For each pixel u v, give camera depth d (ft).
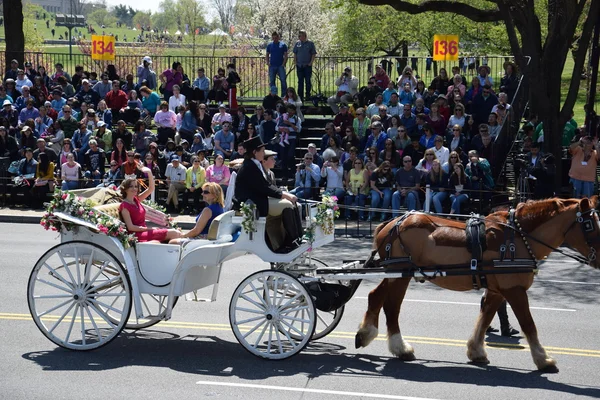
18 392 29.68
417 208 69.67
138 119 94.63
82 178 79.36
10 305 43.57
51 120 89.51
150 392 29.78
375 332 34.88
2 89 96.37
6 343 36.47
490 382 31.27
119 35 414.21
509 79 88.38
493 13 86.94
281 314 34.09
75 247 35.24
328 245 63.52
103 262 37.93
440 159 72.69
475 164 69.36
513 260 32.96
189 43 236.84
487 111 82.43
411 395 29.55
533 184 69.00
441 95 82.58
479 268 33.19
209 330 39.37
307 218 36.63
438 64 158.40
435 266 33.76
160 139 87.56
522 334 36.40
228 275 52.42
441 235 34.09
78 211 35.42
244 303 44.73
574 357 34.91
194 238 37.22
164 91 102.06
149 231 37.52
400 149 76.84
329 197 36.29
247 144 35.22
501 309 38.60
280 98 91.81
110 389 30.09
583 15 115.65
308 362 33.94
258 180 34.76
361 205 72.43
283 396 29.40
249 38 213.87
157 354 35.06
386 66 120.06
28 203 81.10
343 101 93.71
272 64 96.78
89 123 86.79
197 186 75.61
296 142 87.20
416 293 47.78
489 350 36.24
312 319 33.37
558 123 76.89
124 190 37.60
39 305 43.65
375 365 33.60
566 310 43.91
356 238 66.85
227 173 75.72
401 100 89.10
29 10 339.57
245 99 112.88
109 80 103.14
